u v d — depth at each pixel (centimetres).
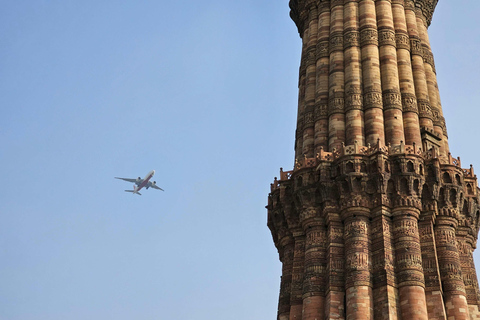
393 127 4481
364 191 4141
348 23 5072
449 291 3906
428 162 4256
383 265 3869
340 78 4812
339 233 4106
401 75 4797
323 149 4566
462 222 4297
